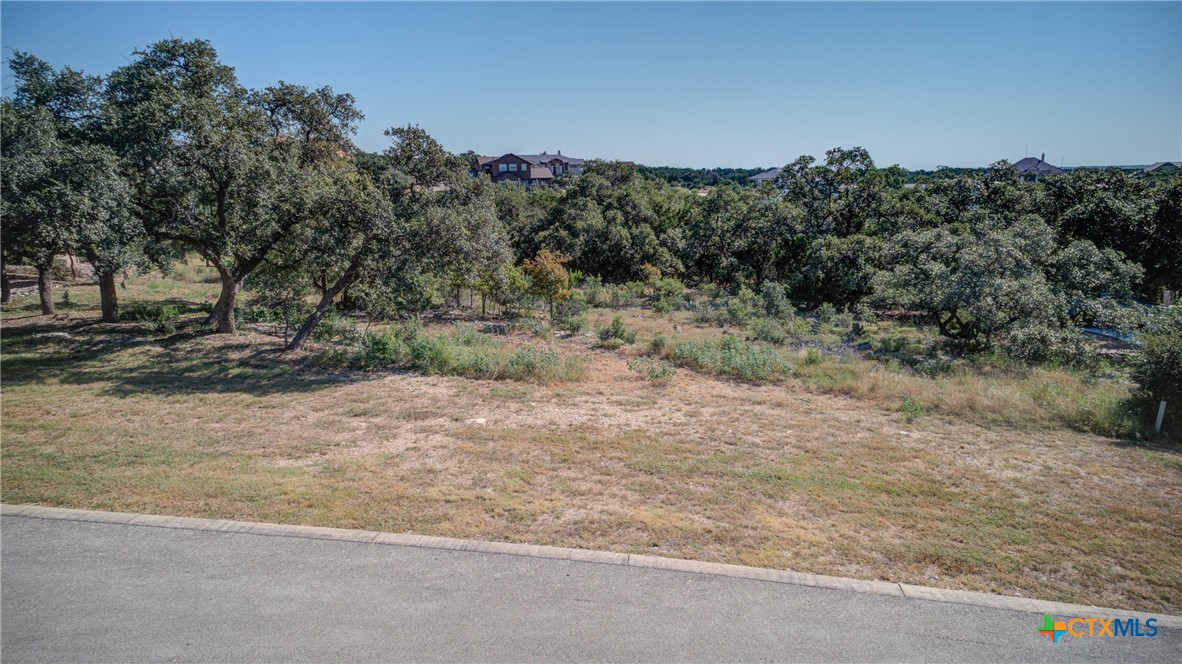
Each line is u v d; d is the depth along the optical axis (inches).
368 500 234.8
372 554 193.8
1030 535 216.7
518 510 228.4
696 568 188.4
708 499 243.9
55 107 542.0
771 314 902.4
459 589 175.5
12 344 560.7
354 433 326.6
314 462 281.3
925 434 337.4
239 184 506.3
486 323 784.3
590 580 181.3
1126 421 341.7
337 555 193.2
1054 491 257.6
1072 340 541.6
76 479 251.1
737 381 466.9
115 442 304.5
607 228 1289.4
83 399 387.2
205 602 168.2
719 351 545.6
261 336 627.2
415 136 513.7
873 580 184.7
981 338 644.7
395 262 494.3
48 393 401.1
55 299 882.1
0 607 164.7
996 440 327.6
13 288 1005.2
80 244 470.6
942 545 207.9
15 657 145.5
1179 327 406.9
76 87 547.8
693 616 164.7
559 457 291.4
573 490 251.0
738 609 168.2
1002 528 222.1
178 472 262.4
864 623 163.5
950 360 553.3
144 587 174.7
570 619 162.6
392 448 303.3
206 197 523.5
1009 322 598.9
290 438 316.8
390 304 528.7
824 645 154.3
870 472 277.6
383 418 355.6
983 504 243.0
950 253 661.3
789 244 1181.1
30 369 470.0
